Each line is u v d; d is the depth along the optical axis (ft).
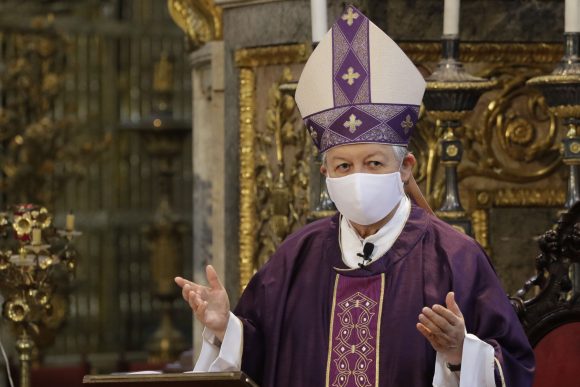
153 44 84.64
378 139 21.59
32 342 32.12
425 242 22.03
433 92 28.91
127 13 84.17
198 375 20.16
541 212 33.71
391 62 21.86
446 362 20.67
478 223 33.35
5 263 31.86
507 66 33.14
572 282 25.72
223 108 36.29
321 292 22.31
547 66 33.35
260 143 34.06
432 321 19.81
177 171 84.84
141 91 84.33
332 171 21.95
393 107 21.77
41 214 32.17
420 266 21.83
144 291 84.28
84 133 82.38
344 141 21.70
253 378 22.70
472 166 33.17
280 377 22.22
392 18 31.86
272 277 22.74
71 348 82.02
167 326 64.64
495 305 21.31
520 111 33.30
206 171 38.04
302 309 22.34
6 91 71.36
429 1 32.12
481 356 20.31
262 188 33.96
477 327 21.31
